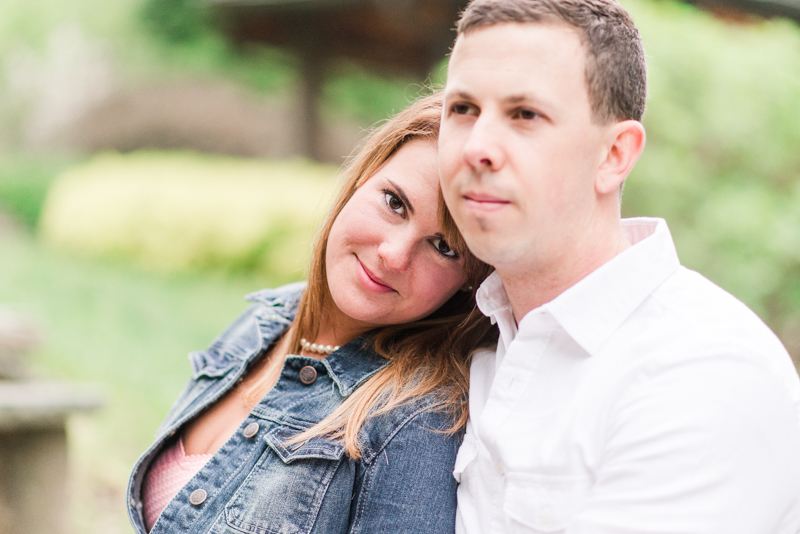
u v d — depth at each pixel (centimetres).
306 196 992
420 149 117
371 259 118
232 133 1845
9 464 252
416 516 108
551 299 100
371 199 118
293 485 114
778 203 495
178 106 1881
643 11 502
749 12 570
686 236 482
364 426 115
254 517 113
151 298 826
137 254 1122
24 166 1894
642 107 95
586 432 89
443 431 113
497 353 113
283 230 966
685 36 498
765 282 472
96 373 543
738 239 471
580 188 91
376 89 1712
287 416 123
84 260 1138
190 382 153
